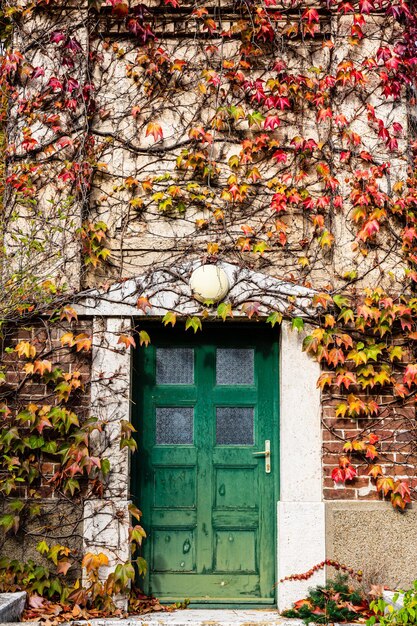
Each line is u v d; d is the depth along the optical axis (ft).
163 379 20.99
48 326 20.03
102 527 19.13
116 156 21.31
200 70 21.53
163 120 21.48
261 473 20.66
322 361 20.02
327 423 19.77
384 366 19.94
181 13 21.58
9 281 19.56
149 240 20.98
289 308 20.02
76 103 20.88
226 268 20.27
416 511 19.43
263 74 21.52
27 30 21.17
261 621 18.06
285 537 19.24
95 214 21.11
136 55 21.62
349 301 20.11
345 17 21.30
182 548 20.34
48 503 19.35
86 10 21.27
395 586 19.12
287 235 21.01
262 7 21.40
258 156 21.29
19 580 19.02
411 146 21.25
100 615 18.49
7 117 21.07
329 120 21.17
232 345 21.16
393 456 19.70
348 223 20.59
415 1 21.45
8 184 20.58
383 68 21.03
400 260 20.43
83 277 20.66
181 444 20.77
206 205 21.04
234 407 20.95
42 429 19.35
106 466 19.16
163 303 20.06
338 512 19.36
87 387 19.89
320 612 18.06
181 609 19.54
